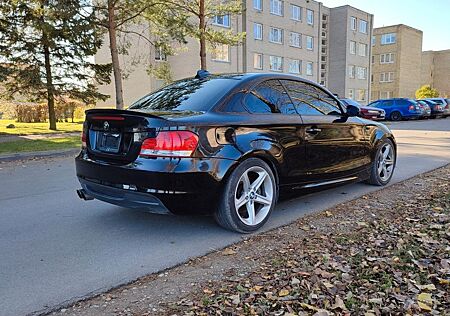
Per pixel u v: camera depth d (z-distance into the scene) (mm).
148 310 2428
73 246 3498
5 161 8859
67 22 13844
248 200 3844
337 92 45562
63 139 12648
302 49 39312
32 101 16609
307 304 2445
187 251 3371
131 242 3590
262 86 4133
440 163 7773
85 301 2557
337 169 4809
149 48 26609
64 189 5836
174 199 3352
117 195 3629
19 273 2959
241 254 3295
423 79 69188
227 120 3650
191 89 4164
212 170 3473
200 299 2545
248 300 2512
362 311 2367
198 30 15789
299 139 4230
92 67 16344
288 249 3365
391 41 55625
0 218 4336
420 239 3459
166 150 3314
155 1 14516
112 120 3627
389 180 5930
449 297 2512
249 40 33219
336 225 3996
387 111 24641
